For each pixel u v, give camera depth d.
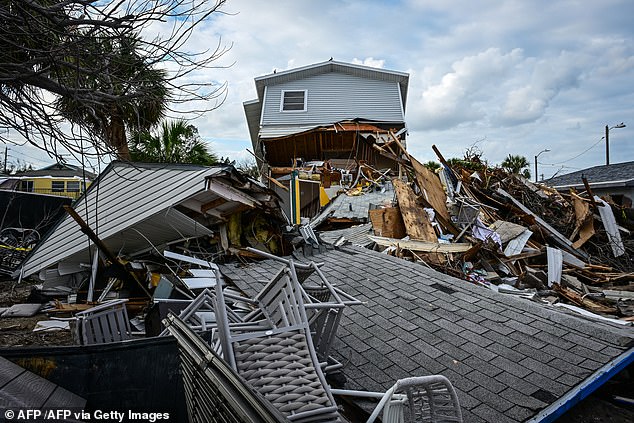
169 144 12.78
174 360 2.93
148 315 4.87
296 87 20.86
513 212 12.11
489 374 3.94
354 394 3.41
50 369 2.68
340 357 4.33
